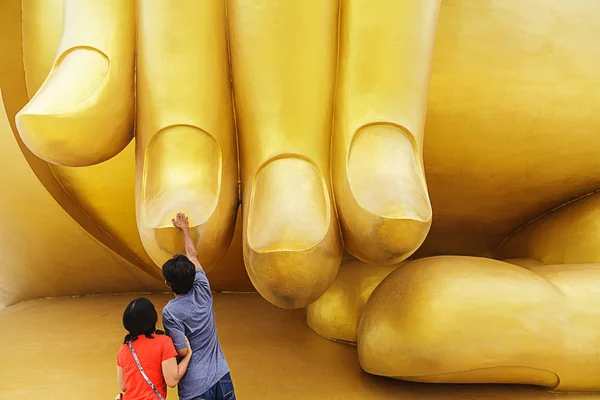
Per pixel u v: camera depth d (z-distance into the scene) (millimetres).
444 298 3674
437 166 4496
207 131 3559
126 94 3607
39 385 3947
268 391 3842
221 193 3521
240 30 3553
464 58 4262
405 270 4051
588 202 4625
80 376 4066
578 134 4398
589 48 4320
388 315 3818
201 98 3555
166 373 2879
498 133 4375
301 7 3449
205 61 3572
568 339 3633
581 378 3688
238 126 3703
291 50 3465
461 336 3609
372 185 3307
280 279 3117
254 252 3158
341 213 3408
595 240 4359
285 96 3482
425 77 3617
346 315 4520
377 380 4000
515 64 4281
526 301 3668
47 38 4461
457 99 4289
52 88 3371
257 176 3531
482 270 3840
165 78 3537
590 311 3686
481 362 3627
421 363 3656
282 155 3475
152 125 3559
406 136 3527
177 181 3455
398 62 3523
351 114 3523
